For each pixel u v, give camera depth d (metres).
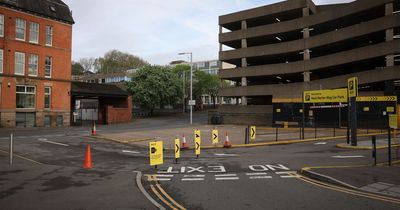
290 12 47.75
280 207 6.86
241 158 14.82
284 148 19.05
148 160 14.52
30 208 6.57
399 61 39.81
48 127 37.00
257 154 16.36
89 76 100.50
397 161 12.89
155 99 62.31
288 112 36.97
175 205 7.07
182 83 72.19
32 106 36.56
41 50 37.38
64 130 32.25
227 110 50.91
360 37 39.12
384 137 24.31
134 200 7.34
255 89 49.22
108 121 47.00
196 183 9.37
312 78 49.16
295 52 46.72
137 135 26.38
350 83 18.77
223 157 15.39
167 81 64.62
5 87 34.00
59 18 39.06
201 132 30.64
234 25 55.38
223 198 7.64
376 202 7.19
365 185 8.65
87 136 25.12
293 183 9.23
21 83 35.31
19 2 35.38
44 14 37.44
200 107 89.38
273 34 48.59
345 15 40.31
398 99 34.28
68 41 40.31
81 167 12.02
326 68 43.84
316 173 10.06
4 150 16.92
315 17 43.94
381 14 40.06
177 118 62.69
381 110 30.72
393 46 34.28
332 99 25.58
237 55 51.47
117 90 51.16
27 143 20.19
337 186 8.80
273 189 8.52
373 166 11.62
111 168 12.19
